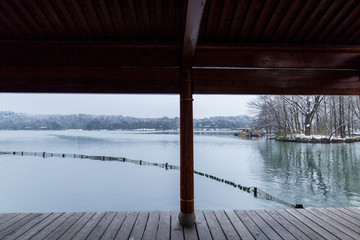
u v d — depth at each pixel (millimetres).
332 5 2574
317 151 19359
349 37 3029
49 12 2572
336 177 11367
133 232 2584
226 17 2754
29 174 14906
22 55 2957
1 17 2580
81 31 2838
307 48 3088
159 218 2975
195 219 2852
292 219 2920
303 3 2582
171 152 25797
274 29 2910
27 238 2445
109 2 2510
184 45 2520
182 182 2844
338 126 25375
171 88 3217
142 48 3010
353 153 17844
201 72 3180
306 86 3301
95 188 11156
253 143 30391
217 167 14586
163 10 2611
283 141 28844
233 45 3012
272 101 30641
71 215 3076
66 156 23500
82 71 3066
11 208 8555
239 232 2570
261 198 8453
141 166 17078
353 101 25016
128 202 8945
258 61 3102
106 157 21484
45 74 3012
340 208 3299
